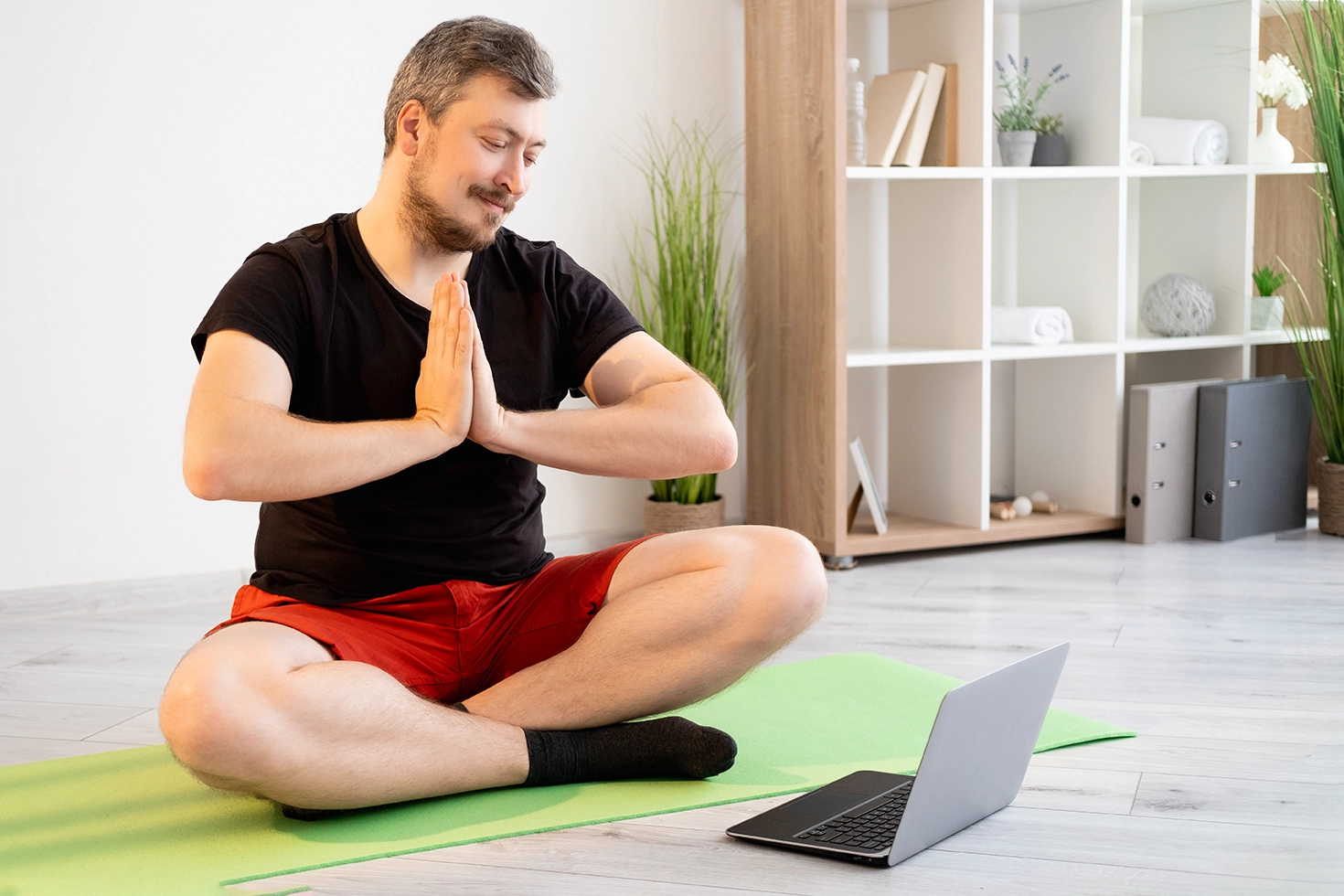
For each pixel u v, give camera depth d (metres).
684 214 3.18
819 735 1.82
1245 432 3.15
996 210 3.46
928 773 1.36
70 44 2.65
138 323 2.76
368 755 1.46
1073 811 1.54
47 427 2.71
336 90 2.88
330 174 2.89
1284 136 3.66
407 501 1.60
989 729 1.43
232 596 2.87
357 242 1.60
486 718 1.59
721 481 3.30
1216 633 2.36
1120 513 3.26
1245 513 3.19
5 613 2.68
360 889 1.34
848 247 3.34
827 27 2.85
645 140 3.16
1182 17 3.48
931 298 3.22
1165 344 3.25
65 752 1.82
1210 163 3.31
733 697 2.00
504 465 1.65
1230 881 1.34
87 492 2.75
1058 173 3.09
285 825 1.51
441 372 1.49
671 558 1.64
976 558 3.05
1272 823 1.50
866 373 3.41
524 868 1.39
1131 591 2.69
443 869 1.39
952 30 3.08
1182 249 3.52
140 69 2.71
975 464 3.12
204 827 1.51
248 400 1.42
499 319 1.68
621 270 3.17
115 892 1.33
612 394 1.70
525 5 3.01
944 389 3.20
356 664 1.47
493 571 1.67
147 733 1.91
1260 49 3.56
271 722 1.37
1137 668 2.15
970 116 3.05
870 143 3.10
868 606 2.61
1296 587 2.69
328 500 1.58
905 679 2.09
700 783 1.63
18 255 2.66
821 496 2.98
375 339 1.58
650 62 3.14
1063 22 3.28
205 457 1.39
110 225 2.72
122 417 2.77
